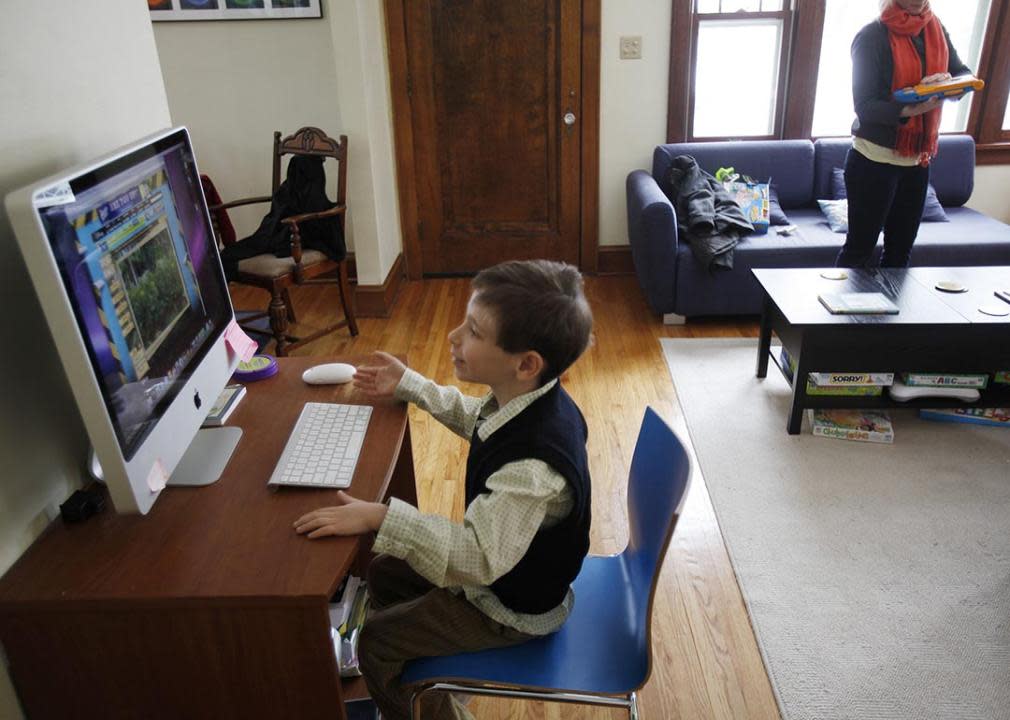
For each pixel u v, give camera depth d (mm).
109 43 1408
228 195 4258
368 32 3531
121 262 1050
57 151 1234
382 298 3830
